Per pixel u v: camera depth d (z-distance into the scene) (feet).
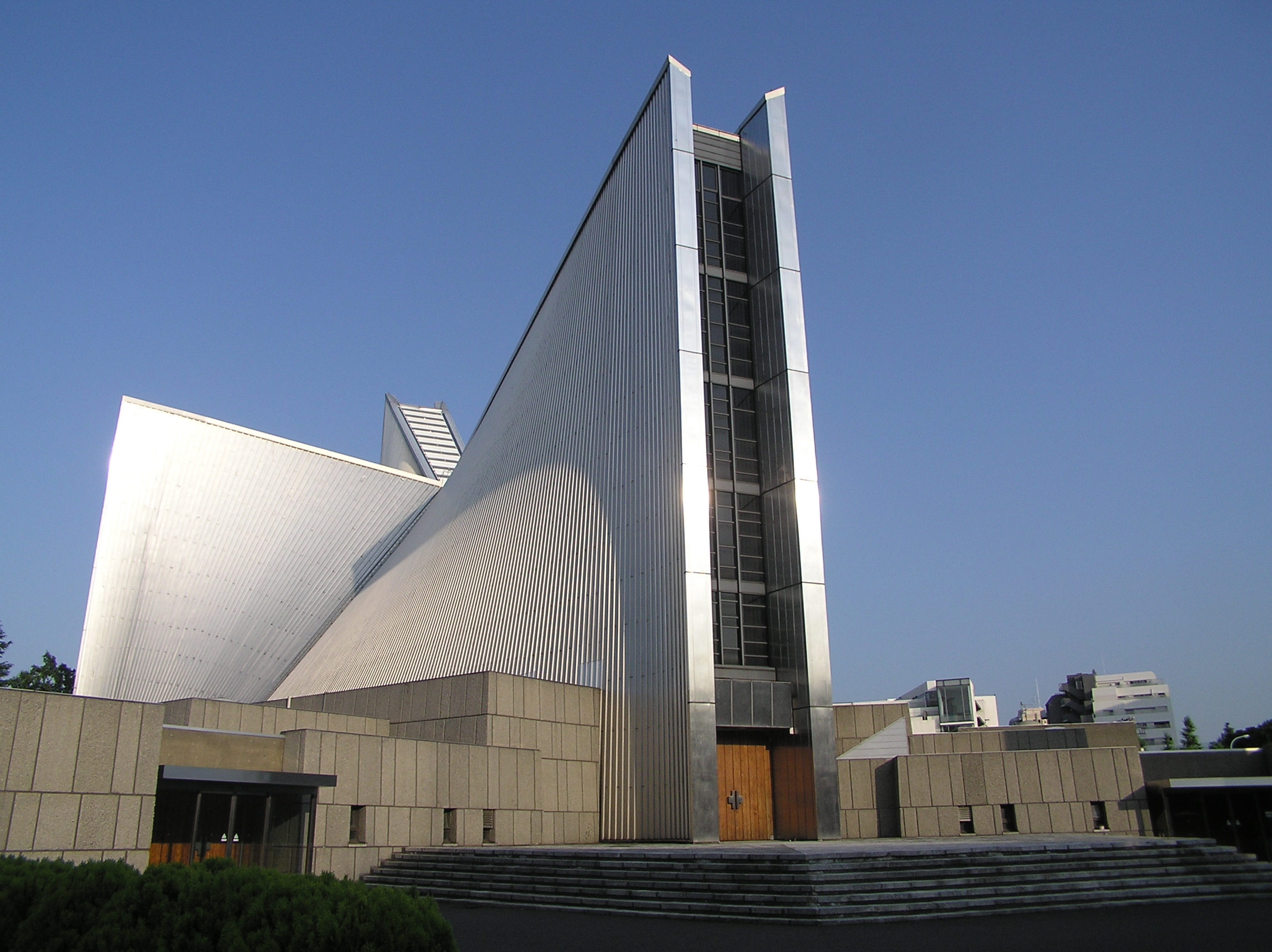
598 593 93.09
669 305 93.76
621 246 105.29
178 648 136.36
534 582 99.55
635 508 92.48
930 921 47.60
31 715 53.57
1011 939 41.32
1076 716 372.58
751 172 107.65
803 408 96.43
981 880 53.98
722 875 54.29
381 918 28.68
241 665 138.21
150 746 58.49
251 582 144.46
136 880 30.12
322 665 124.57
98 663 134.41
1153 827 87.66
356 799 70.90
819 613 90.43
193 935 28.40
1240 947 38.58
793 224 102.53
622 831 84.99
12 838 51.78
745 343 103.60
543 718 86.28
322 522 152.76
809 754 86.48
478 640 101.09
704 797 79.77
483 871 65.05
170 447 146.72
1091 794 87.40
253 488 150.00
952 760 88.63
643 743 85.30
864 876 52.42
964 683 290.76
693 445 88.38
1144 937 41.60
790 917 48.03
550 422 109.81
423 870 68.64
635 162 105.29
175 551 142.31
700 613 83.87
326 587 148.77
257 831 66.28
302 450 155.33
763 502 98.22
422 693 90.02
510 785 82.07
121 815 56.34
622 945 41.47
